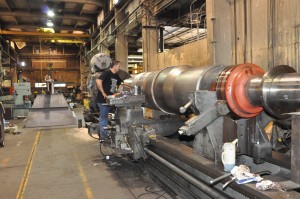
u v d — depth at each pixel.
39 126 6.87
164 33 8.57
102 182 2.97
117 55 8.86
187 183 2.33
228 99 2.04
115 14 8.84
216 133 2.07
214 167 1.89
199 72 2.45
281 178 1.79
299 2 2.83
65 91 15.52
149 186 2.83
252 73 2.09
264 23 3.34
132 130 3.14
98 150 4.39
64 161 3.79
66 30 14.01
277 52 3.14
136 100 3.36
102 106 3.95
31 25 13.16
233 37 3.93
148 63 6.66
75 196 2.62
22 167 3.54
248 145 2.20
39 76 17.39
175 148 2.44
